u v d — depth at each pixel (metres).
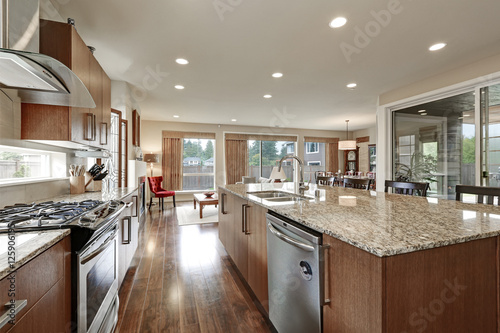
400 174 4.29
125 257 2.23
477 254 0.91
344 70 3.40
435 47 2.75
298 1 1.98
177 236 3.71
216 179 7.69
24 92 1.41
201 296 2.03
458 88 3.32
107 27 2.34
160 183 6.59
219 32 2.44
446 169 3.57
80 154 2.48
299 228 1.21
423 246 0.79
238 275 2.42
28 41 1.45
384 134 4.40
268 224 1.51
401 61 3.12
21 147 1.64
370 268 0.78
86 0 1.95
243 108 5.62
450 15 2.16
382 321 0.74
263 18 2.21
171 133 7.20
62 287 1.04
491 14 2.14
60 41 1.64
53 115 1.67
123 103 3.88
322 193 2.19
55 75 1.15
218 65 3.22
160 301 1.95
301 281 1.17
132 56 2.95
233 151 7.86
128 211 2.38
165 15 2.16
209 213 5.43
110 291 1.59
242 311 1.82
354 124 7.82
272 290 1.50
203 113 6.11
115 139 3.81
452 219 1.15
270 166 8.45
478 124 3.12
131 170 4.14
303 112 6.04
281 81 3.83
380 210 1.38
